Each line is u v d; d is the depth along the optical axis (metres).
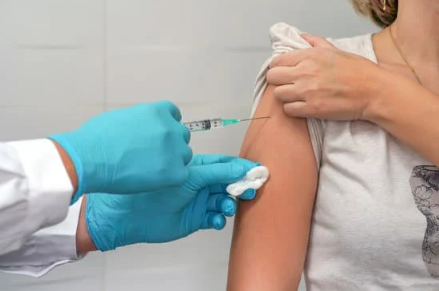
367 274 0.76
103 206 0.80
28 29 0.98
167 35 1.03
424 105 0.73
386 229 0.74
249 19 1.06
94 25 1.00
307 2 1.08
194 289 1.12
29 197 0.65
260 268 0.75
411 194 0.75
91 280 1.08
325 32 1.10
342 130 0.77
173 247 1.10
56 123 1.02
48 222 0.67
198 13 1.04
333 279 0.77
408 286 0.76
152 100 1.04
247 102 1.08
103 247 0.81
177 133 0.74
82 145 0.69
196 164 0.82
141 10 1.01
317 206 0.79
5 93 0.99
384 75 0.75
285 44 0.81
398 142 0.76
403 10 0.81
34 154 0.66
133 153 0.70
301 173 0.77
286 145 0.77
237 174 0.76
